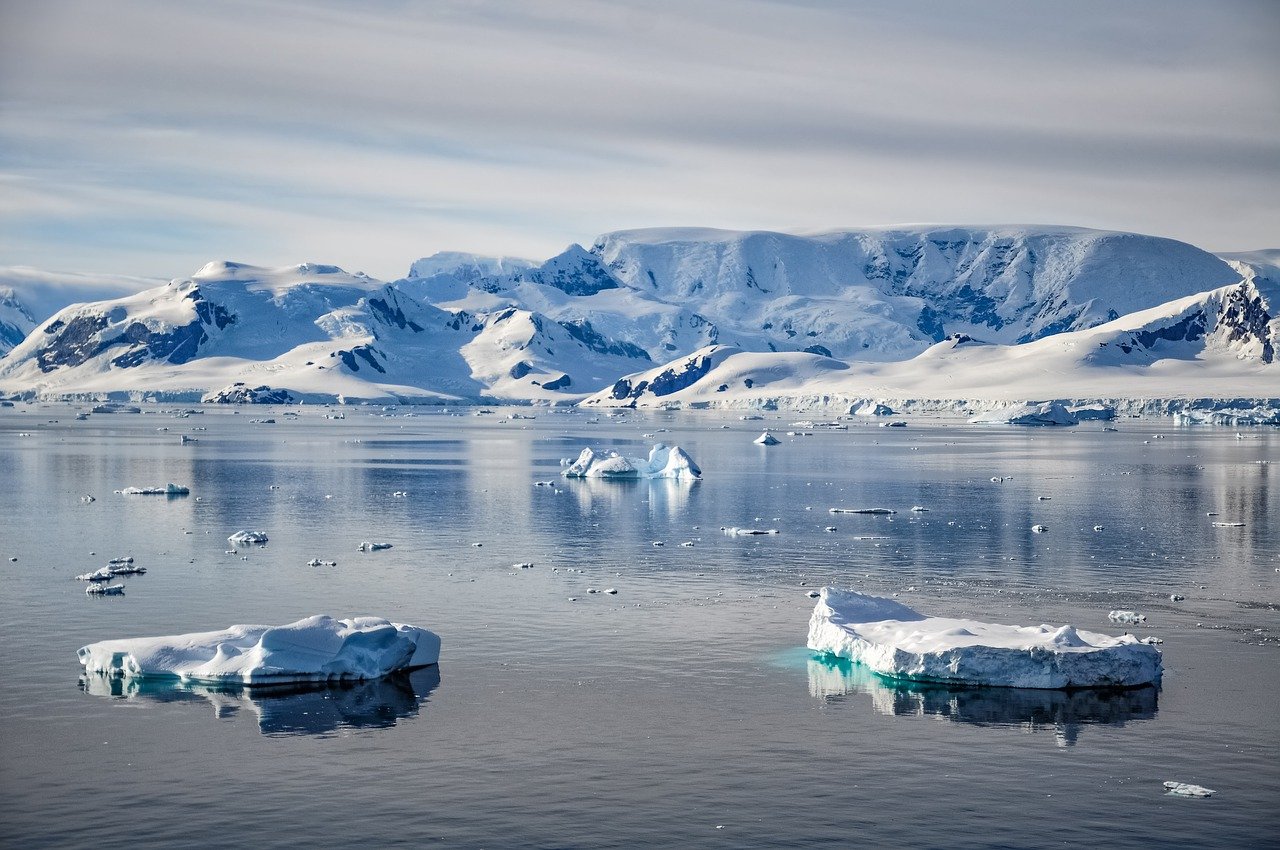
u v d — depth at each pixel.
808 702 50.81
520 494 134.25
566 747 45.41
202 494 131.75
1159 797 40.69
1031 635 55.94
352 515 112.69
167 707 49.50
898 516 113.50
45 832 37.84
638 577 79.25
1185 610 69.06
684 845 37.19
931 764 43.69
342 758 44.12
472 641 61.16
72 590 73.44
